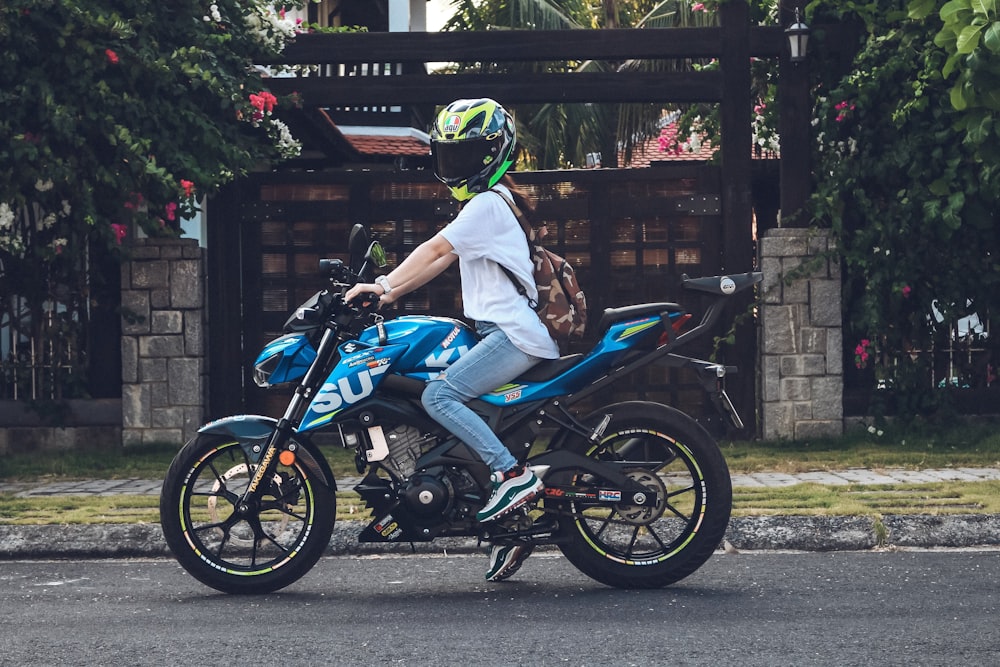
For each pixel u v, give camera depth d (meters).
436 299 9.68
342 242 9.76
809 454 8.61
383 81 9.54
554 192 9.66
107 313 9.57
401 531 4.70
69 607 4.61
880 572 5.05
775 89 10.35
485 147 4.69
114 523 6.09
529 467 4.71
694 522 4.80
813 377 9.27
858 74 9.07
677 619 4.25
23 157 8.45
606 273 9.61
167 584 5.08
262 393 9.77
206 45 9.17
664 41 9.44
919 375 9.32
